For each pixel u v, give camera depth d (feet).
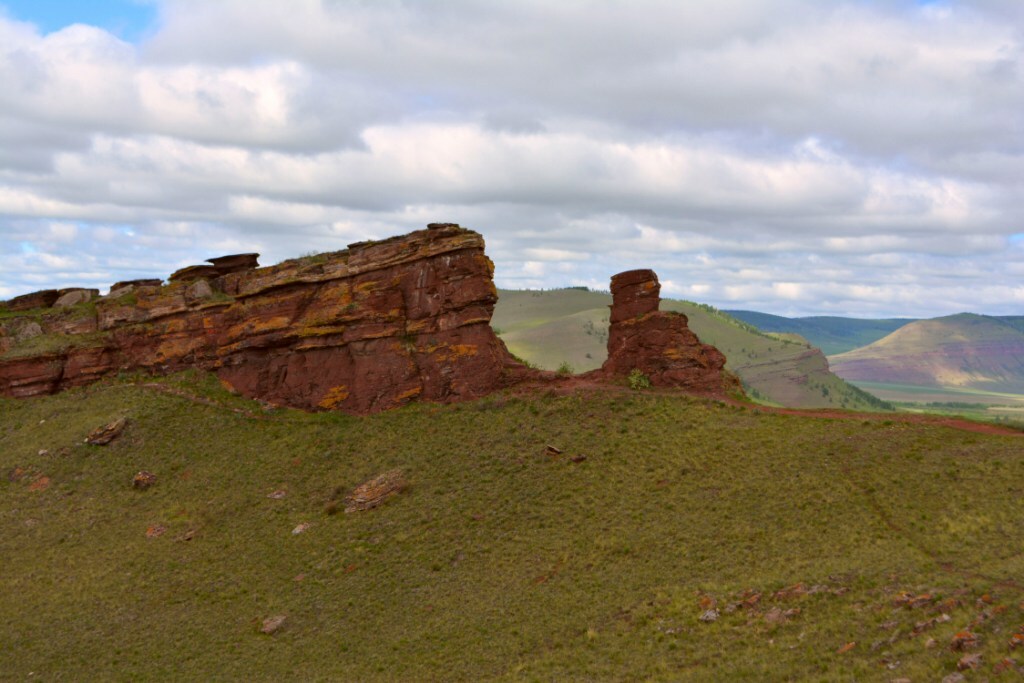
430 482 214.07
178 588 186.29
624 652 129.59
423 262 264.11
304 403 269.03
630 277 256.93
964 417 210.59
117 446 252.83
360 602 169.78
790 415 217.56
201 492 229.25
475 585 166.91
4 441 264.93
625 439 214.69
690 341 254.06
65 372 292.81
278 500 220.84
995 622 105.40
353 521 204.33
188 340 290.15
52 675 154.10
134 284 317.83
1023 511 143.64
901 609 118.21
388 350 263.29
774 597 133.28
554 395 245.24
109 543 209.87
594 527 177.68
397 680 136.05
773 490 173.58
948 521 146.51
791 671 109.70
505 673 131.03
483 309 262.67
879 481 167.12
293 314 273.54
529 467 211.00
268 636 162.30
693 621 133.08
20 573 199.31
